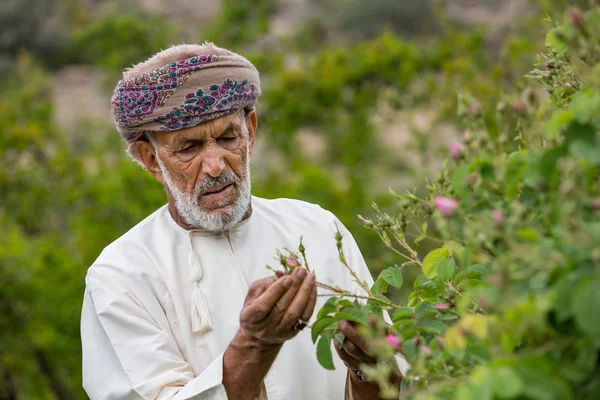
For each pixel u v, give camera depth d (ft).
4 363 33.14
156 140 6.66
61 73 84.28
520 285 3.44
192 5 87.51
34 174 35.81
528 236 3.46
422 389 4.30
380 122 35.06
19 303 32.40
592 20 3.88
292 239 7.21
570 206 3.35
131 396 6.23
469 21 60.29
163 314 6.72
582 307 3.08
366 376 5.93
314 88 34.42
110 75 41.47
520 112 4.11
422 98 29.73
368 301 5.01
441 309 4.51
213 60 6.48
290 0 81.92
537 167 3.54
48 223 37.17
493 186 3.88
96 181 35.29
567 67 4.76
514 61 20.10
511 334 3.49
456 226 3.84
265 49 39.78
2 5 91.40
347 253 7.27
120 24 40.24
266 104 35.70
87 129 42.47
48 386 35.17
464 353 3.86
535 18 21.72
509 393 3.12
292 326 5.24
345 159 34.17
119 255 6.93
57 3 92.99
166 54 6.63
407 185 31.71
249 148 6.95
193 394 5.72
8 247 31.86
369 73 32.89
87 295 6.81
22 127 36.47
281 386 6.68
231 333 6.68
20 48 89.97
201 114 6.39
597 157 3.35
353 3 75.66
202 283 6.80
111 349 6.49
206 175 6.52
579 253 3.24
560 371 3.28
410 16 72.33
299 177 32.76
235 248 7.00
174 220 7.09
